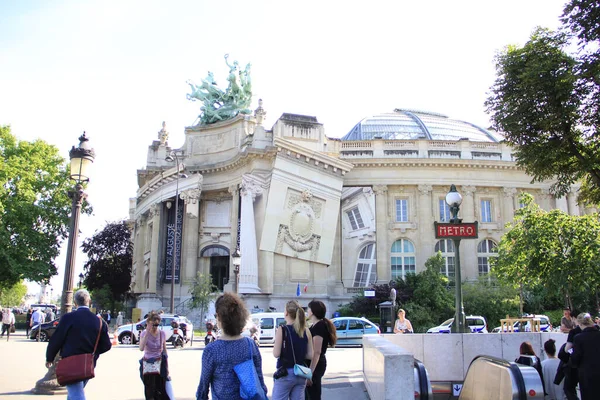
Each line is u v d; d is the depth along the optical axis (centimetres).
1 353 2495
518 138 2023
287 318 888
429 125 7006
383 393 834
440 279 4700
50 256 5659
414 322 4316
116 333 3356
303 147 4959
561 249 3231
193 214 5312
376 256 5338
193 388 1566
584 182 2320
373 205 5444
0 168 5128
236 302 660
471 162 5572
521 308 4034
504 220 5644
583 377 991
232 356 634
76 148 1609
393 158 5506
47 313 5200
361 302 4741
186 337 3412
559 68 1842
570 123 1891
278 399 844
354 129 7081
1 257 5225
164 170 5850
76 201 1586
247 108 5884
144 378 1123
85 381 935
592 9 1716
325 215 5100
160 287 5522
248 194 4897
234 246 5178
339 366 2212
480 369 1024
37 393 1367
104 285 7375
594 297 4506
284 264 4891
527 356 1241
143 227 6206
